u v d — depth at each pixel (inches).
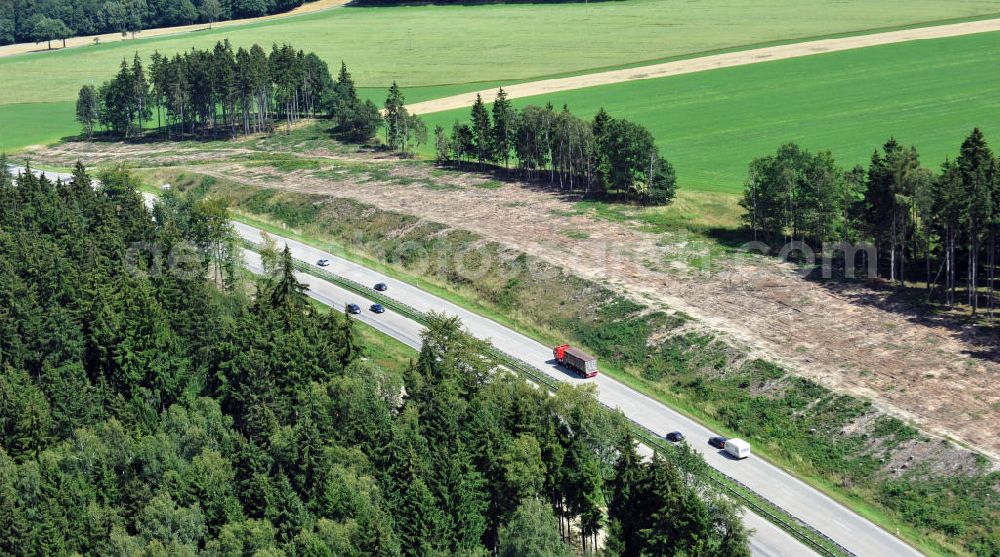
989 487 4065.0
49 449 4416.8
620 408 5039.4
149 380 5044.3
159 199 7864.2
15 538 3880.4
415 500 3882.9
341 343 5137.8
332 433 4357.8
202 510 4028.1
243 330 5024.6
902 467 4306.1
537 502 3818.9
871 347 5167.3
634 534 3809.1
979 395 4626.0
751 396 4958.2
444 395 4429.1
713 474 4419.3
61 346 5280.5
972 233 5206.7
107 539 3986.2
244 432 4744.1
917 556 3873.0
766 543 3969.0
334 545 3727.9
